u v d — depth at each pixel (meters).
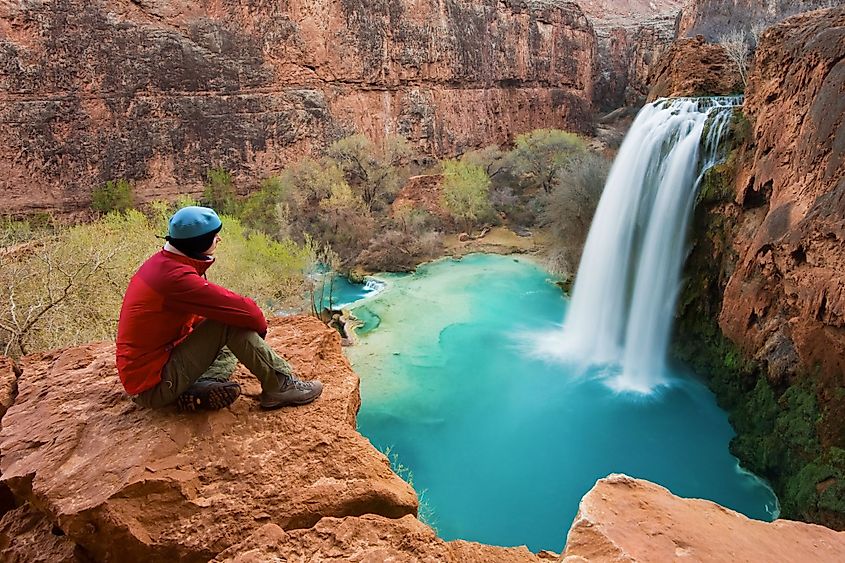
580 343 27.53
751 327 19.50
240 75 42.88
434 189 44.81
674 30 57.03
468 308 31.23
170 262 3.76
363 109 49.56
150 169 39.25
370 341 27.11
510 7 57.50
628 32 71.00
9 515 4.02
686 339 24.03
